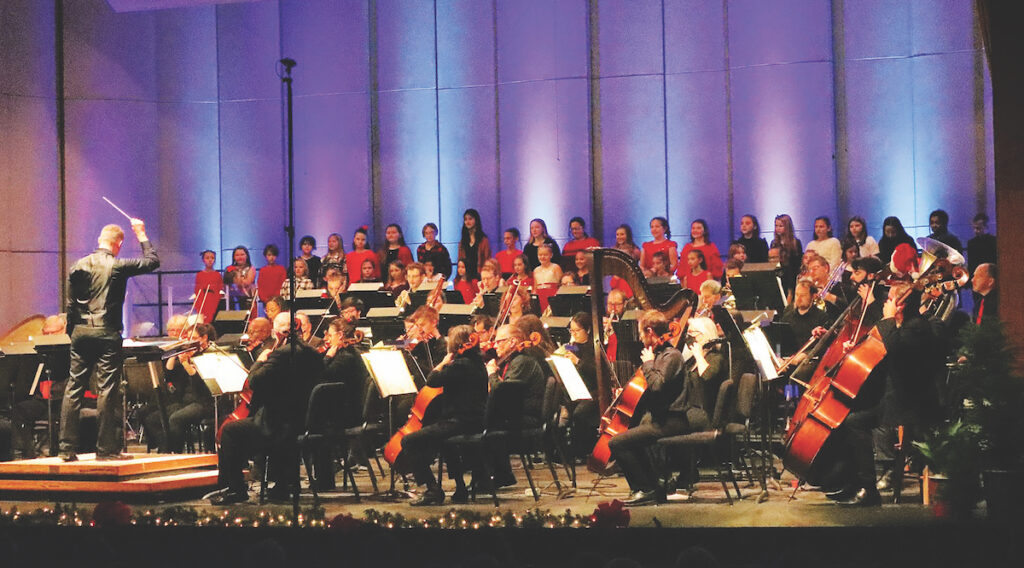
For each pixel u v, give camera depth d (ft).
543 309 31.37
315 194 43.91
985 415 17.76
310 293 31.14
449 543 17.08
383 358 22.20
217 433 25.00
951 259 19.79
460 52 43.01
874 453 21.16
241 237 44.01
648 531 16.75
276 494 22.76
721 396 21.31
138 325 42.57
